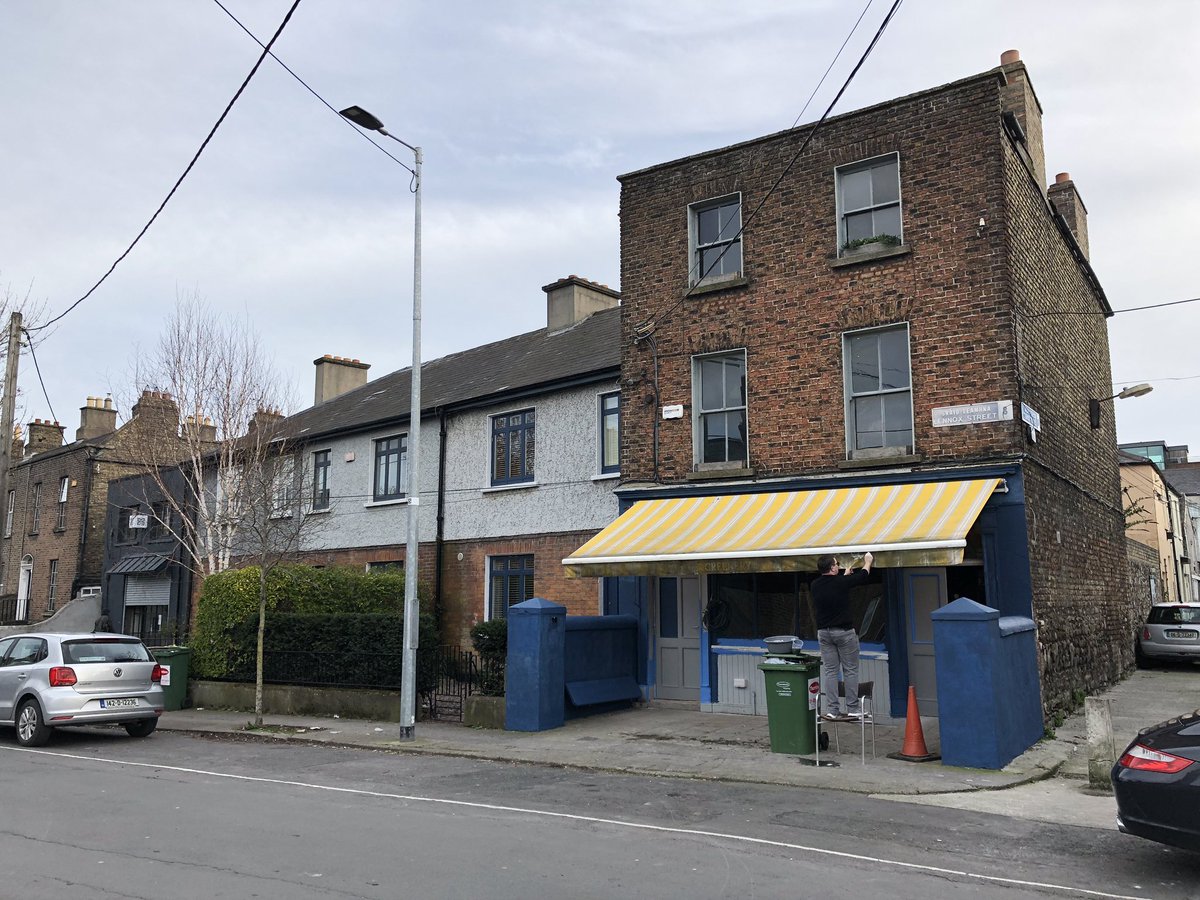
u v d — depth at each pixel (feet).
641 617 50.24
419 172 47.83
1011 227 43.04
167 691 57.00
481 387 67.67
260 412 74.33
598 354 60.85
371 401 83.10
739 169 49.65
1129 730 39.91
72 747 42.27
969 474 40.78
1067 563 47.34
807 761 33.86
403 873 19.95
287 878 19.57
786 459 46.21
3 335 64.75
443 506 66.13
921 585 42.39
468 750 38.19
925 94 44.21
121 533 97.91
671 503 48.49
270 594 57.52
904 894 18.81
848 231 46.50
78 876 19.76
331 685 51.85
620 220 53.83
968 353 41.98
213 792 29.96
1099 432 60.85
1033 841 23.39
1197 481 179.63
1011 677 34.53
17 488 120.26
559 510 58.44
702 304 50.06
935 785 29.55
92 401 118.52
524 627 43.55
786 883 19.38
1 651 46.21
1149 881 20.17
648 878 19.61
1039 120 51.39
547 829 24.20
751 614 47.03
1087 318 60.75
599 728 42.88
